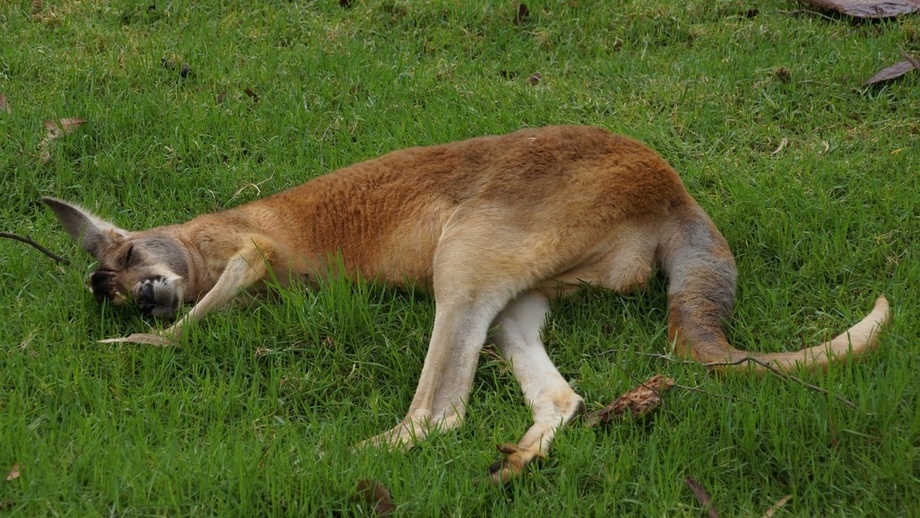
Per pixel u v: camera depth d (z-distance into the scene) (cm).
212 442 527
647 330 624
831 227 707
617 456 526
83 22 1001
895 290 638
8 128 834
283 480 495
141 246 673
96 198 777
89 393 575
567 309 639
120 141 823
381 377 609
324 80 907
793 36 948
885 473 495
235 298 661
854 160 765
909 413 526
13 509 474
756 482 512
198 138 827
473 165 663
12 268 687
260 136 837
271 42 976
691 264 616
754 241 694
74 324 639
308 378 596
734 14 998
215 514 483
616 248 628
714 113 837
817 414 522
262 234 683
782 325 629
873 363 562
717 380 559
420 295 670
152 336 619
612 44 968
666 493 494
